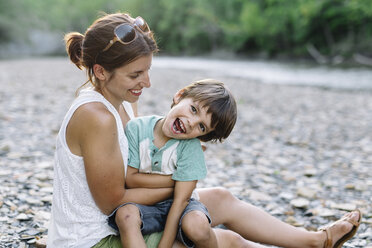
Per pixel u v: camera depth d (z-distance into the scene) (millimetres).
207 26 46875
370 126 7867
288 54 36594
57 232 1997
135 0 54281
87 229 1958
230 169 4785
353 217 2473
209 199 2416
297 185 4254
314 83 17047
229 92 2266
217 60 37844
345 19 32312
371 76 20141
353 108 10312
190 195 2104
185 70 23516
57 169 1964
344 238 2463
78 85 12578
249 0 42344
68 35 2080
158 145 2182
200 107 2143
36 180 3811
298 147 6094
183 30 49781
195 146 2168
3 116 6762
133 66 1870
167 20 50750
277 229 2436
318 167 4977
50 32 54469
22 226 2871
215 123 2180
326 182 4336
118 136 1979
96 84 1998
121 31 1826
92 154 1845
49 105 8445
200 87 2223
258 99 11641
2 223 2871
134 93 1979
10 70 18641
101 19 1916
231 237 2123
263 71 23656
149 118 2281
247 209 2463
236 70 24234
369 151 5836
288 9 35875
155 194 2090
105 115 1863
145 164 2150
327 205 3648
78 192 1934
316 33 34562
